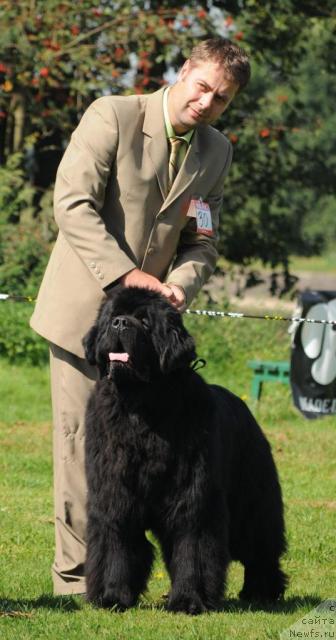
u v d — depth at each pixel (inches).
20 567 473.4
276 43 1366.9
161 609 380.5
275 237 1547.7
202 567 375.2
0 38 1232.2
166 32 1226.6
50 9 1249.4
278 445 812.6
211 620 360.2
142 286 379.6
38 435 839.7
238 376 1103.6
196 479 370.0
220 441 386.6
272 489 425.7
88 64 1237.7
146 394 363.3
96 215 393.7
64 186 397.7
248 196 1526.8
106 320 371.2
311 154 1550.2
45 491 660.7
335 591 439.2
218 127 1413.6
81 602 390.0
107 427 370.6
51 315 414.3
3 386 1016.2
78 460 419.8
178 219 410.9
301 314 896.3
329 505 628.1
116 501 373.4
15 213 1286.9
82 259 391.9
